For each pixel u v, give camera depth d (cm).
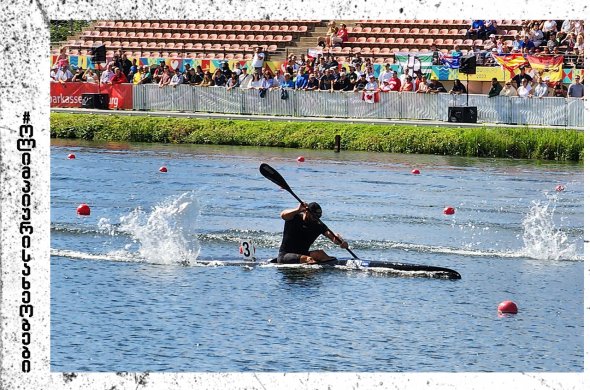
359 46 12219
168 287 4341
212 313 3969
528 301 4206
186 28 13300
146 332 3738
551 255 5069
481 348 3619
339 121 10400
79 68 12388
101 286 4331
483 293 4316
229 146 10250
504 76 10569
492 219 6053
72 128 10831
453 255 5050
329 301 4162
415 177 7962
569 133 9412
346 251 5138
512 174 8219
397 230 5678
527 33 10981
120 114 11162
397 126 10056
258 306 4072
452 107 10206
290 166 8575
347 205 6488
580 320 3947
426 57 10875
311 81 10894
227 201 6600
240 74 11388
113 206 6334
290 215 4791
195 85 11481
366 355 3528
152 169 8219
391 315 3981
